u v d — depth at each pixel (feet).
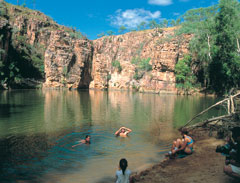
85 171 27.96
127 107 105.09
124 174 19.79
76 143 40.73
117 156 33.88
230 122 43.14
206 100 151.94
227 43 182.60
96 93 237.45
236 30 178.09
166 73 242.37
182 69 229.66
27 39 377.71
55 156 33.35
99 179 25.67
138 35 437.17
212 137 44.91
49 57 333.01
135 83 331.16
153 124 60.95
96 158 32.83
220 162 28.43
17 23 378.94
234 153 21.26
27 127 55.21
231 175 20.49
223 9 184.03
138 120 67.62
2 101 120.67
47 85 325.21
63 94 203.72
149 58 340.18
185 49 241.14
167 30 413.18
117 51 433.07
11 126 56.24
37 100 132.87
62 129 53.36
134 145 39.96
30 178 25.63
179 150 33.04
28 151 35.63
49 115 75.61
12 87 264.93
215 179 22.54
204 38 224.33
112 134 48.73
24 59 322.14
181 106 110.42
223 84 191.21
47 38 391.45
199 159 30.50
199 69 232.53
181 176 24.40
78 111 87.76
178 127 56.85
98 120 67.05
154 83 253.24
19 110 86.79
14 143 40.27
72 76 345.10
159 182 23.08
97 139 44.11
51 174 26.84
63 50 345.51
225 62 184.96
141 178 24.39
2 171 27.50
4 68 255.70
